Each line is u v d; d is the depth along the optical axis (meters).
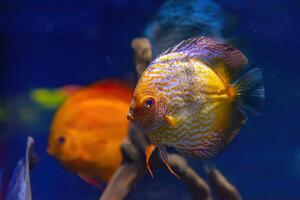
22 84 2.86
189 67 0.69
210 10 1.04
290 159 2.41
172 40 1.00
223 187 1.06
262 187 2.39
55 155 1.29
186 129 0.69
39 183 2.60
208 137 0.70
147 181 1.10
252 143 2.26
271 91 1.90
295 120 2.14
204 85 0.69
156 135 0.69
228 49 0.70
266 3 2.04
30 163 0.93
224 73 0.70
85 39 2.63
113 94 1.29
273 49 1.18
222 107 0.69
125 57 2.45
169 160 0.99
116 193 0.98
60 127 1.28
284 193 2.42
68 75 2.77
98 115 1.26
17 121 2.72
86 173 1.28
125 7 2.37
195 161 1.06
